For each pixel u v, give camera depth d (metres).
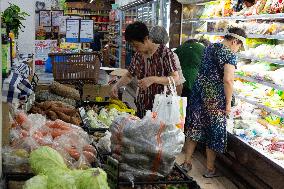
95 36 15.24
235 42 4.52
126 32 3.64
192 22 7.25
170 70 3.65
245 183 4.66
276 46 5.26
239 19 5.81
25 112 3.27
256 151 4.36
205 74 4.62
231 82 4.41
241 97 5.53
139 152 2.29
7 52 2.58
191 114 4.76
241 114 5.16
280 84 4.89
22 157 2.27
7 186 2.11
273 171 4.05
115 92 4.10
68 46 7.75
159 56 3.70
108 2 20.70
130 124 2.36
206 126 4.71
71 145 2.60
